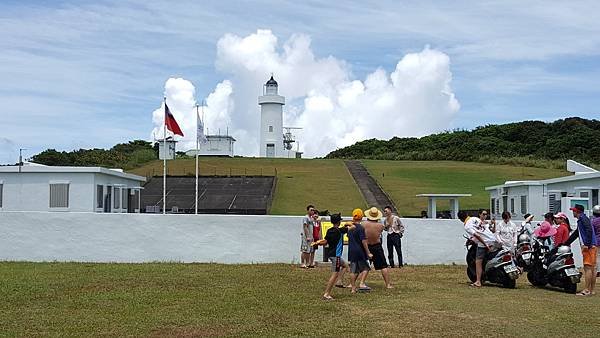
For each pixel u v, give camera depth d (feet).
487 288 53.72
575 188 108.06
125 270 63.05
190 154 280.10
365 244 50.90
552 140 302.25
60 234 72.59
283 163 253.65
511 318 40.29
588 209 97.25
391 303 45.55
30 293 48.14
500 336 35.40
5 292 48.42
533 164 252.01
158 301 45.19
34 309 42.09
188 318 39.42
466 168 242.99
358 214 51.62
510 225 63.16
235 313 41.16
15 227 72.59
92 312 41.16
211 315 40.45
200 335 35.17
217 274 60.54
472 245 56.70
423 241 74.13
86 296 47.01
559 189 113.91
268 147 305.53
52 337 34.50
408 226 74.13
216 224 72.84
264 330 36.40
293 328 37.01
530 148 301.63
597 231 55.36
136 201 131.95
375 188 198.39
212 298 46.65
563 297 48.98
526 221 67.15
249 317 39.93
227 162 251.19
